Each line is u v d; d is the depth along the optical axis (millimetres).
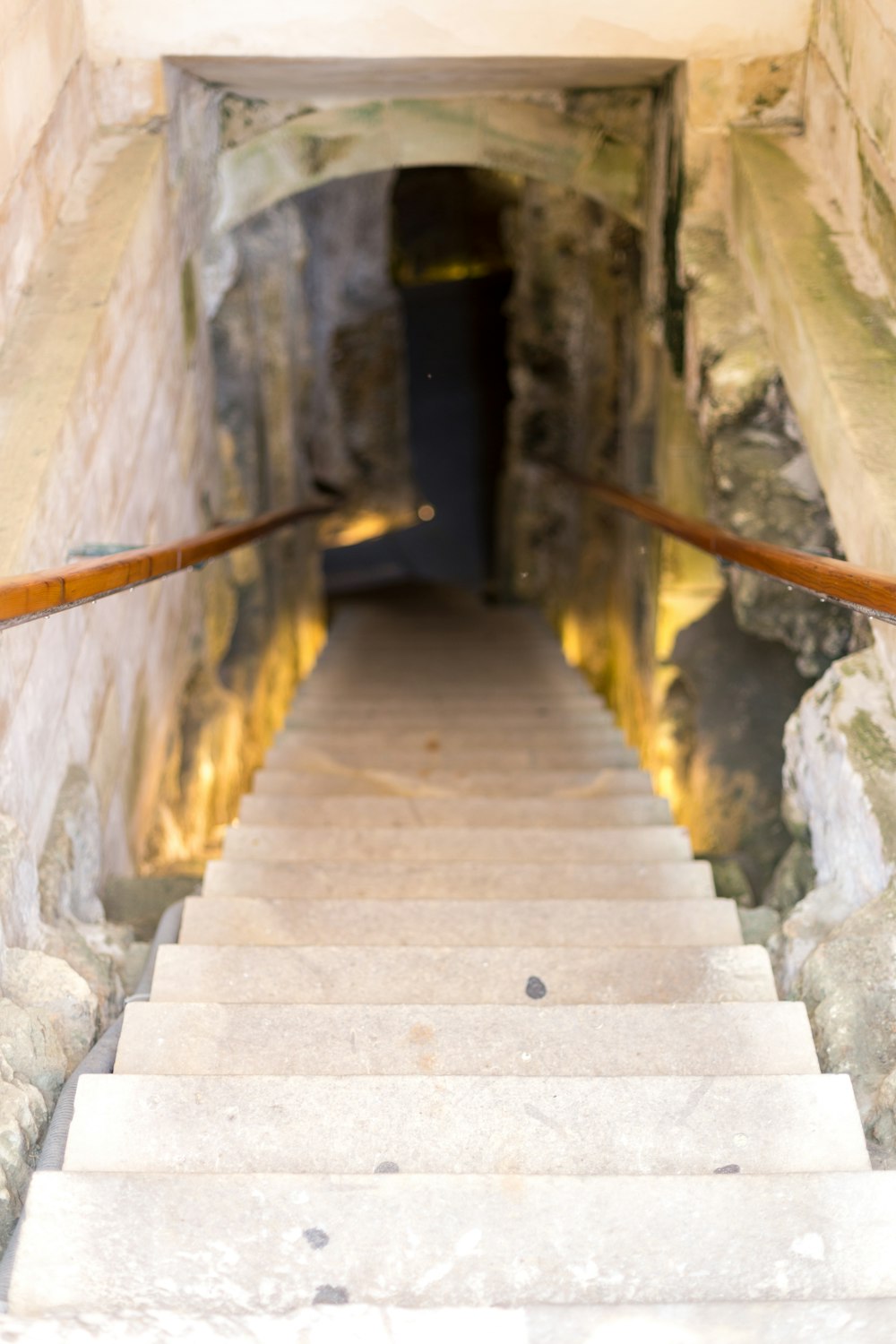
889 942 2326
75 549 2906
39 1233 1743
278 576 7520
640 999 2473
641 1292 1689
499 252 14883
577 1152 1953
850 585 2258
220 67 4031
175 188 4078
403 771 4457
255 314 6566
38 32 3264
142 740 3951
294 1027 2268
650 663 5965
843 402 2922
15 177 3100
